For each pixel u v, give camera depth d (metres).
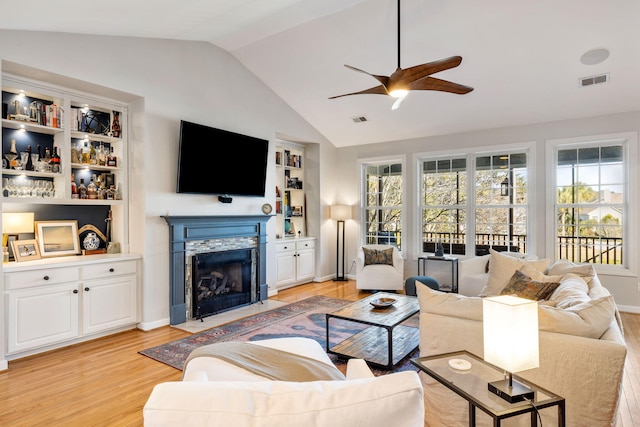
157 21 3.33
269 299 5.42
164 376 2.86
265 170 5.34
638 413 2.37
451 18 3.70
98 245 4.11
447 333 2.06
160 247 4.09
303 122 6.25
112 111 4.01
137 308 3.94
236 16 3.53
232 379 1.51
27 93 3.42
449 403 2.09
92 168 3.92
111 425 2.21
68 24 3.05
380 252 6.00
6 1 2.37
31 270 3.17
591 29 3.59
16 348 3.07
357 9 3.74
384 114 5.75
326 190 6.89
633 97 4.47
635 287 4.70
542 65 4.16
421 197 6.37
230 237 4.86
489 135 5.65
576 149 5.14
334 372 1.70
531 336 1.49
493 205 5.72
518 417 1.90
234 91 4.97
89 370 2.96
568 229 5.19
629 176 4.73
